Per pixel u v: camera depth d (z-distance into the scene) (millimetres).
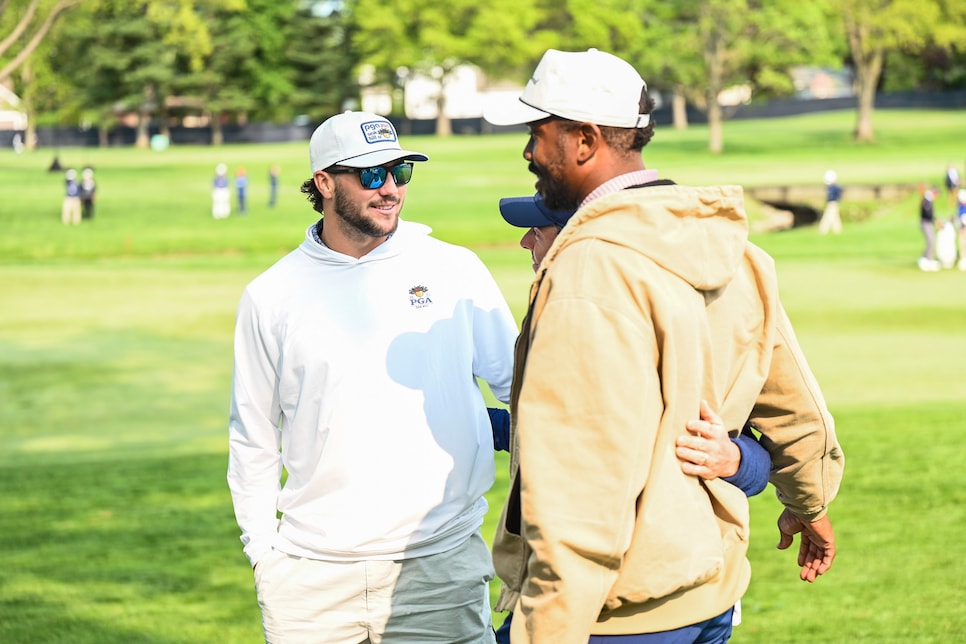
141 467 9539
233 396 3332
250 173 56312
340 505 3156
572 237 2215
